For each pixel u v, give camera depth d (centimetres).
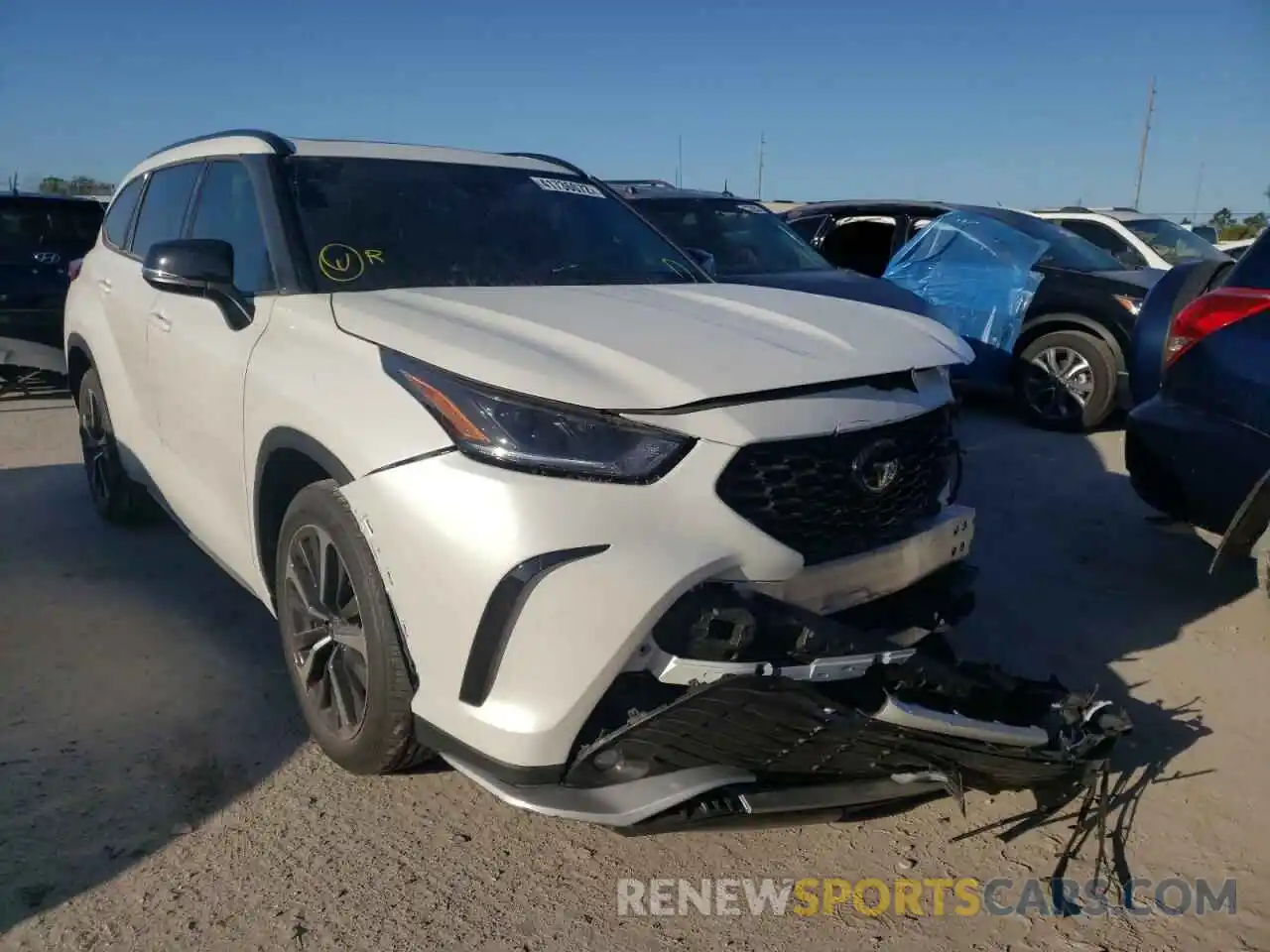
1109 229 1029
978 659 406
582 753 246
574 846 291
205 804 303
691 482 247
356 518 272
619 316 306
